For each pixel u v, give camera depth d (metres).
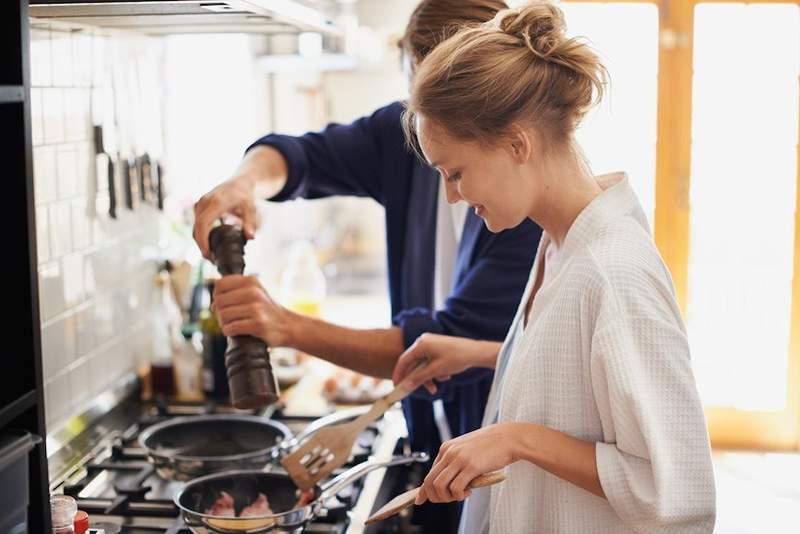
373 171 2.08
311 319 1.72
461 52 1.27
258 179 1.86
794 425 4.70
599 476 1.22
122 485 1.83
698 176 4.64
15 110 1.15
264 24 1.85
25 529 1.13
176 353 2.42
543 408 1.30
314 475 1.63
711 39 4.54
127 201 2.34
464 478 1.24
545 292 1.33
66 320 2.03
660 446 1.18
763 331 4.70
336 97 4.59
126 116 2.33
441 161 1.31
